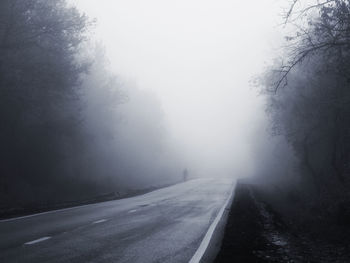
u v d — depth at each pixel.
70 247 10.77
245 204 24.31
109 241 11.90
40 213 19.16
